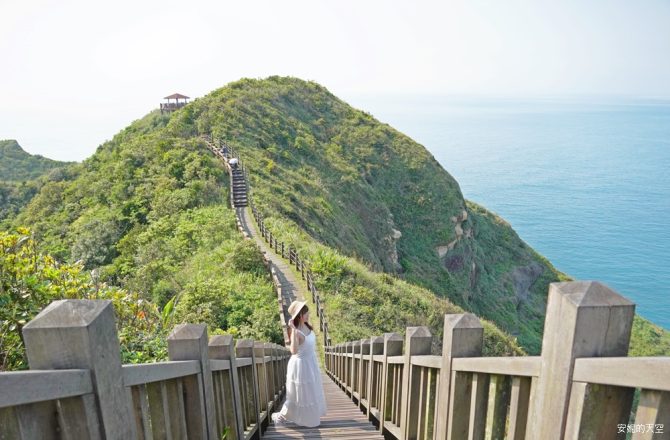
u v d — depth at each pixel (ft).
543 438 5.72
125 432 5.87
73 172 173.37
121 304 19.63
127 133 184.85
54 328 5.14
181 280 58.59
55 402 5.24
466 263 182.19
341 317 54.13
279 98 185.26
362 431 17.29
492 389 7.72
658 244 377.91
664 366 4.09
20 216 130.41
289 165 141.08
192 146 118.73
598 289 5.22
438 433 9.64
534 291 206.90
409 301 65.10
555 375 5.48
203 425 9.20
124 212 94.17
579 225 447.83
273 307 48.73
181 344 9.08
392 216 169.37
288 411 18.38
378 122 210.59
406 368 13.17
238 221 82.79
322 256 67.62
